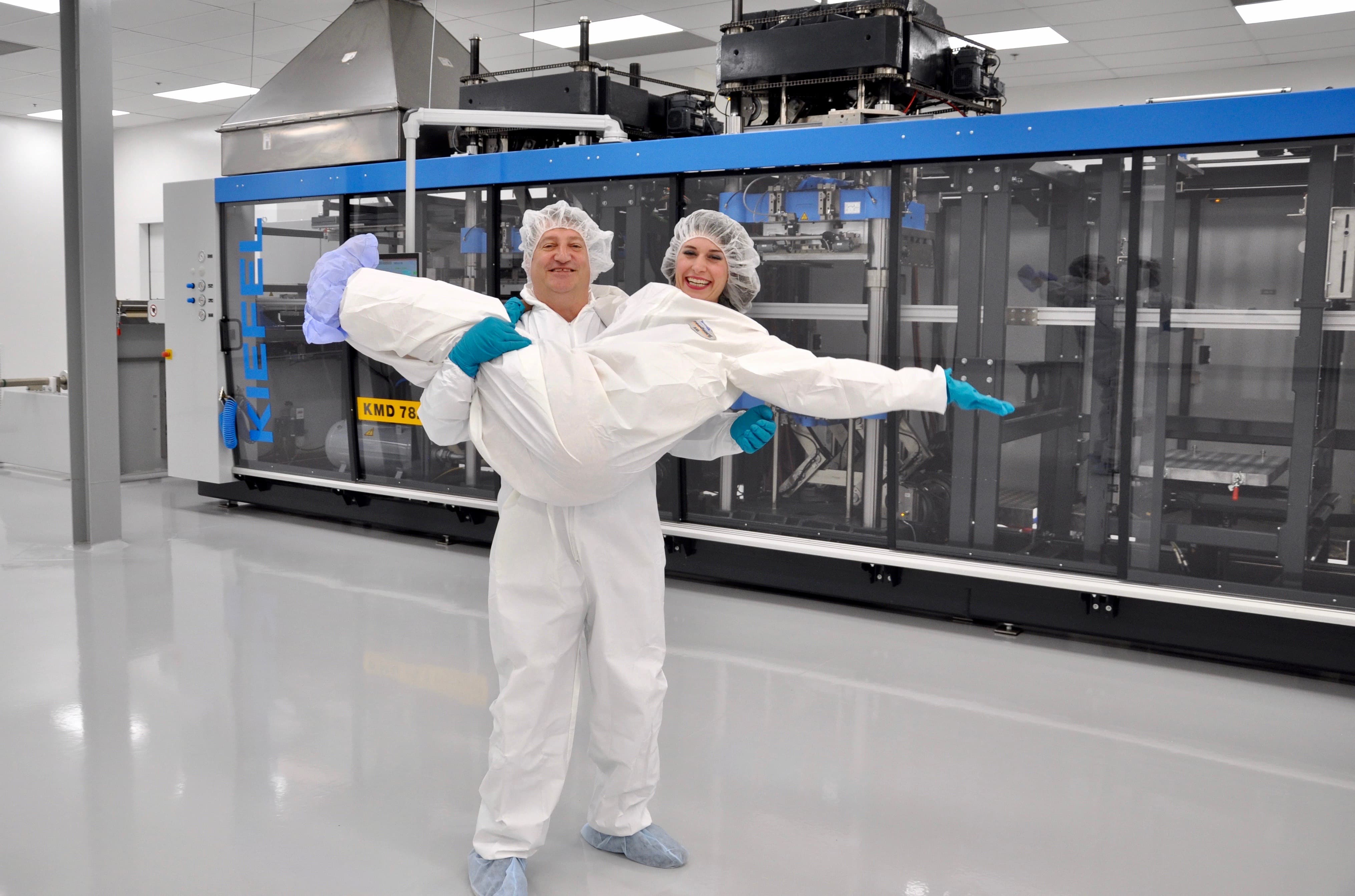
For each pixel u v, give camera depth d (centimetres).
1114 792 252
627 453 184
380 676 322
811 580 409
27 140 1129
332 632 364
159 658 336
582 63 441
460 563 464
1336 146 303
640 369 185
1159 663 344
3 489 618
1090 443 350
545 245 205
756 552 420
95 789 246
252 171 534
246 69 905
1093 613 356
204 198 541
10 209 1119
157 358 682
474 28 765
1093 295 351
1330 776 262
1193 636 341
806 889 207
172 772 255
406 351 193
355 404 513
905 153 356
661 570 205
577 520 194
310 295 194
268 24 761
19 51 852
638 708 203
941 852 222
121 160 1210
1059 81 887
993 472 368
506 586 197
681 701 306
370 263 201
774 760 267
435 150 495
